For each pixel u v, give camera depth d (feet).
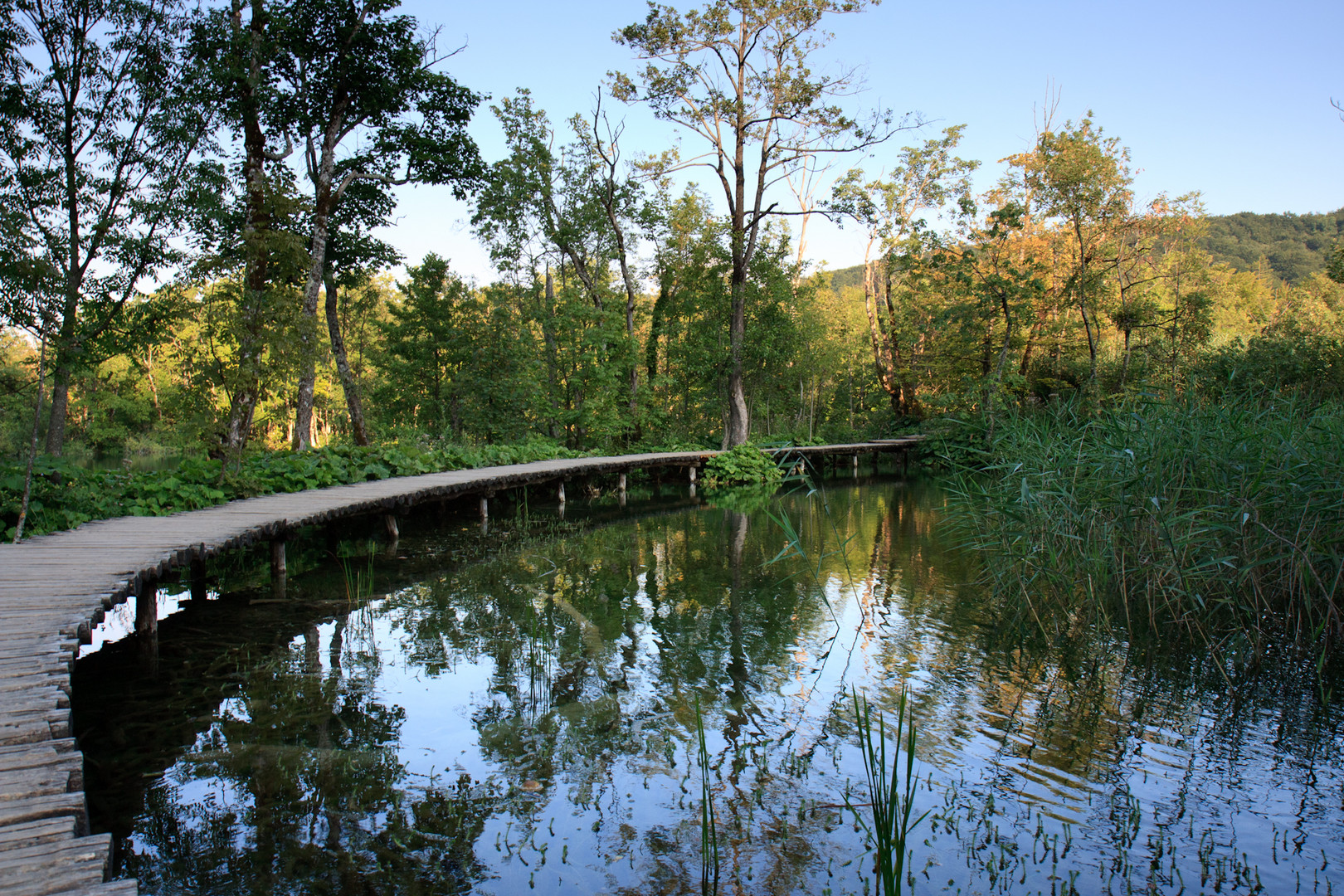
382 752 13.87
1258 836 11.40
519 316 77.92
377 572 29.58
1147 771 13.44
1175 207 83.10
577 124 75.82
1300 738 14.69
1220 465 22.57
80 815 8.84
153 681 17.56
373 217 64.90
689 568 30.68
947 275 84.79
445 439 66.13
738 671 18.40
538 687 17.28
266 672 18.19
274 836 11.09
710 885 10.09
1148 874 10.41
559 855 10.72
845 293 171.83
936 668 18.65
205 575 27.81
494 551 34.27
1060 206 77.71
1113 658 19.25
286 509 29.35
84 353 37.01
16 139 35.47
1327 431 21.83
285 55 52.44
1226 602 21.52
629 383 83.35
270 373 35.60
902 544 36.52
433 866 10.41
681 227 88.79
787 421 121.08
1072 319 90.94
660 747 14.29
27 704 10.75
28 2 34.86
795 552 34.45
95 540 22.29
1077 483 24.32
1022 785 12.94
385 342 94.94
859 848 11.05
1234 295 165.48
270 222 38.78
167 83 37.96
